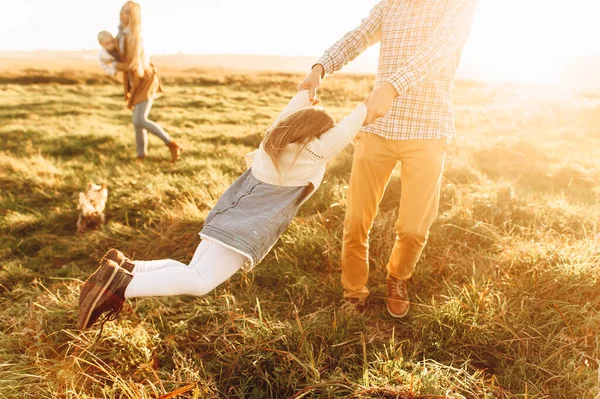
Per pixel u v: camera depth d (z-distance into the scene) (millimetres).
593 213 3893
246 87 18406
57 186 5133
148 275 1799
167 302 2787
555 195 4711
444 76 2369
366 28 2512
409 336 2604
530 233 3465
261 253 1872
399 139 2365
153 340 2389
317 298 2934
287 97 15766
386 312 2848
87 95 15633
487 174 5422
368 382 2039
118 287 1748
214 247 1899
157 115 10758
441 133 2367
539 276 2758
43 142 7387
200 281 1830
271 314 2748
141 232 3932
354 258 2689
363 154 2479
